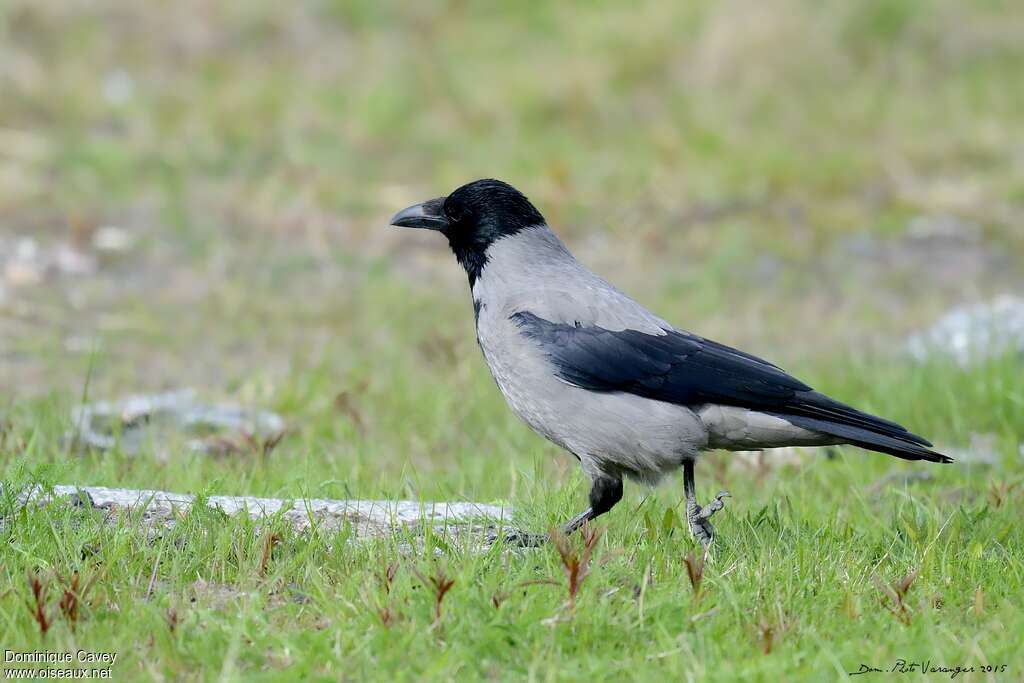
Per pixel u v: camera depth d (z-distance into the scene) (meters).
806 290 17.73
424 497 9.50
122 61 24.00
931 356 13.44
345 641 6.68
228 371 14.04
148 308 15.99
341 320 15.95
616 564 7.57
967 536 8.62
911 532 8.46
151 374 13.88
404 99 23.06
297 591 7.38
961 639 7.00
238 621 6.75
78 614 6.96
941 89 24.20
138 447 11.09
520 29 25.61
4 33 23.94
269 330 15.48
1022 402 11.97
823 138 22.72
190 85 23.53
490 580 7.30
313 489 9.37
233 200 19.91
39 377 13.48
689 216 20.19
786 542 8.32
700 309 16.78
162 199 19.66
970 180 21.39
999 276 18.19
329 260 18.17
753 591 7.33
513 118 22.94
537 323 8.76
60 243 17.80
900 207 20.58
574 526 8.73
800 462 10.97
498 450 11.55
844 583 7.57
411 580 7.30
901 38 25.31
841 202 20.80
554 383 8.67
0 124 21.45
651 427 8.52
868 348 15.19
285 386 12.85
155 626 6.80
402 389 12.98
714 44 24.25
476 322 9.34
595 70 23.81
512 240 9.27
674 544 8.22
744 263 18.66
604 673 6.50
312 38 25.22
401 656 6.60
